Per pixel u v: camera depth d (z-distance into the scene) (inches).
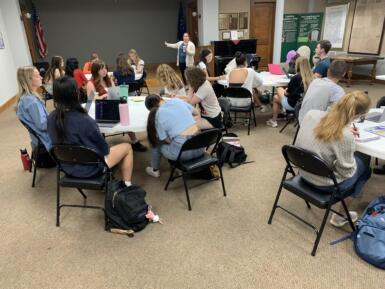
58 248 78.7
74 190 108.0
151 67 438.9
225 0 306.8
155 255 75.4
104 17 430.6
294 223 86.2
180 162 92.9
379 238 68.9
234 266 71.1
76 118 76.0
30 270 71.5
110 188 84.0
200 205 96.5
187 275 68.9
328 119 66.6
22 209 97.0
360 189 77.1
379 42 283.0
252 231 83.3
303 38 341.7
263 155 132.7
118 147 94.3
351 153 66.2
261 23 327.9
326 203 69.9
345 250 75.0
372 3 283.3
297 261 72.0
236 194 102.3
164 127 92.2
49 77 180.7
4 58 253.3
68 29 421.7
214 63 294.2
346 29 316.5
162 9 448.1
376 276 66.9
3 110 229.9
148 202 98.5
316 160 65.9
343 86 282.0
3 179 117.2
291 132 160.6
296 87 149.4
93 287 66.3
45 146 104.2
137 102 126.3
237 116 190.5
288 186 77.9
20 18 282.8
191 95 124.6
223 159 120.0
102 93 135.4
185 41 286.8
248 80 157.1
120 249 77.8
